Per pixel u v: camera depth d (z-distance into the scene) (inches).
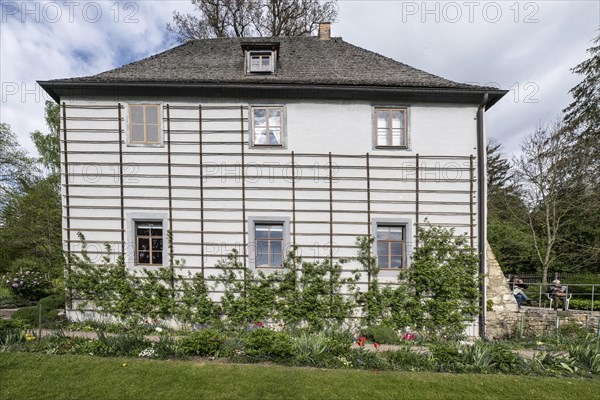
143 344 217.5
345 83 300.5
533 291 488.4
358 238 304.8
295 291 299.4
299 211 307.7
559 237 599.2
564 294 368.8
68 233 305.4
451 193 310.2
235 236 305.9
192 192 307.3
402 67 349.4
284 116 310.3
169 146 306.8
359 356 204.7
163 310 297.0
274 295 298.5
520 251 647.8
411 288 302.4
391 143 314.5
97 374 177.2
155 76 315.0
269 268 305.7
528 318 312.5
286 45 402.6
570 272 616.7
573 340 272.7
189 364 193.5
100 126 307.6
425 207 309.3
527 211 648.4
